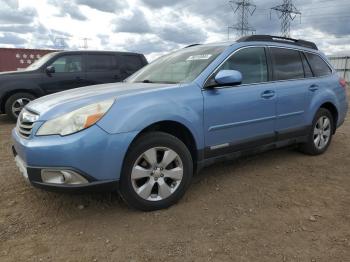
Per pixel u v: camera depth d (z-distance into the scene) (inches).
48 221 143.1
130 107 141.0
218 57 173.9
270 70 194.7
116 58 425.4
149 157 145.3
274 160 218.4
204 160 164.6
